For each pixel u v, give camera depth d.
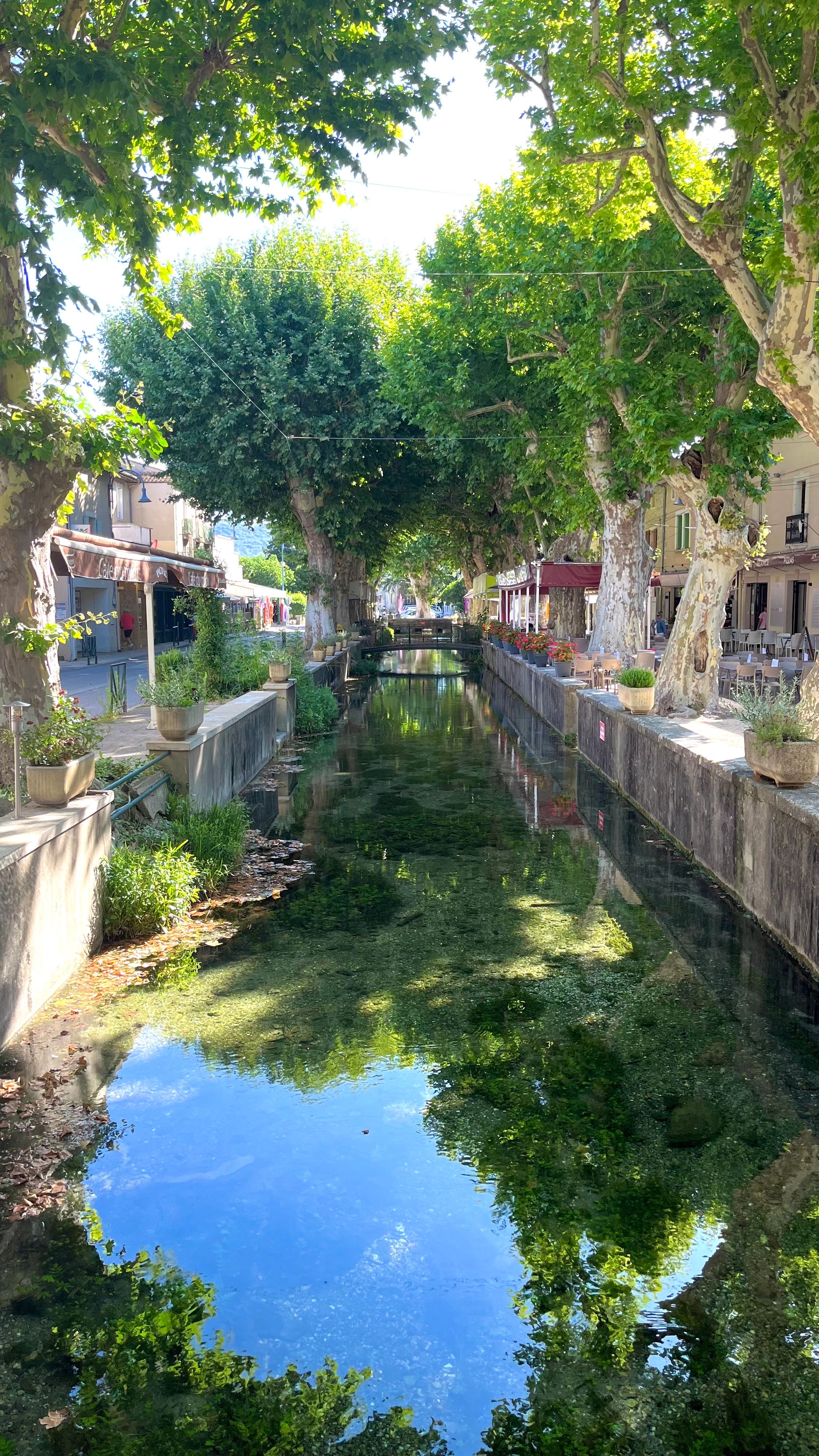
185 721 11.00
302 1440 3.28
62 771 7.65
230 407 29.44
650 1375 3.56
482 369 25.64
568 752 19.80
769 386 9.67
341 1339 3.75
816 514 29.23
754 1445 3.25
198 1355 3.67
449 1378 3.54
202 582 18.06
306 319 29.59
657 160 10.64
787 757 8.42
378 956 8.10
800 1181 4.80
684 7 10.09
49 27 8.82
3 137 7.41
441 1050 6.30
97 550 11.35
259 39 10.15
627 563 21.70
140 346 30.53
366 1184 4.78
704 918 9.02
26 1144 5.13
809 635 26.91
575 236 16.61
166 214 11.52
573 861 11.17
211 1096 5.66
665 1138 5.20
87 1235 4.39
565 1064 6.11
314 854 11.55
